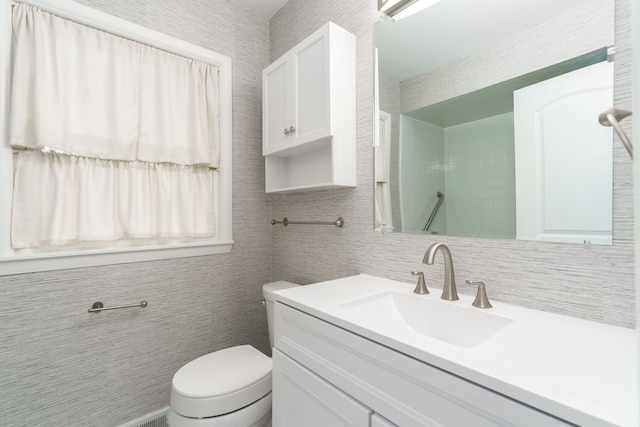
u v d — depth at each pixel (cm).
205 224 161
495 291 90
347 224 140
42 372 117
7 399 110
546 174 80
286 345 93
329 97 123
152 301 144
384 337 63
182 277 154
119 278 135
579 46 74
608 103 70
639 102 24
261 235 188
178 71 152
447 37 103
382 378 64
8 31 111
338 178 126
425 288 98
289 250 177
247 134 182
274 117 156
